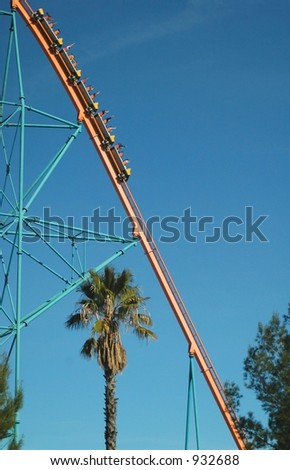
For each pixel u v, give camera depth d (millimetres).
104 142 57906
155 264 57281
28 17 57031
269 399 45844
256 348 47281
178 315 56969
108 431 49156
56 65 57781
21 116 54250
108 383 49844
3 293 52906
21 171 53438
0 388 41438
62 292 54031
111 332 50531
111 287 51719
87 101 57812
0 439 41188
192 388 55844
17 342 50938
